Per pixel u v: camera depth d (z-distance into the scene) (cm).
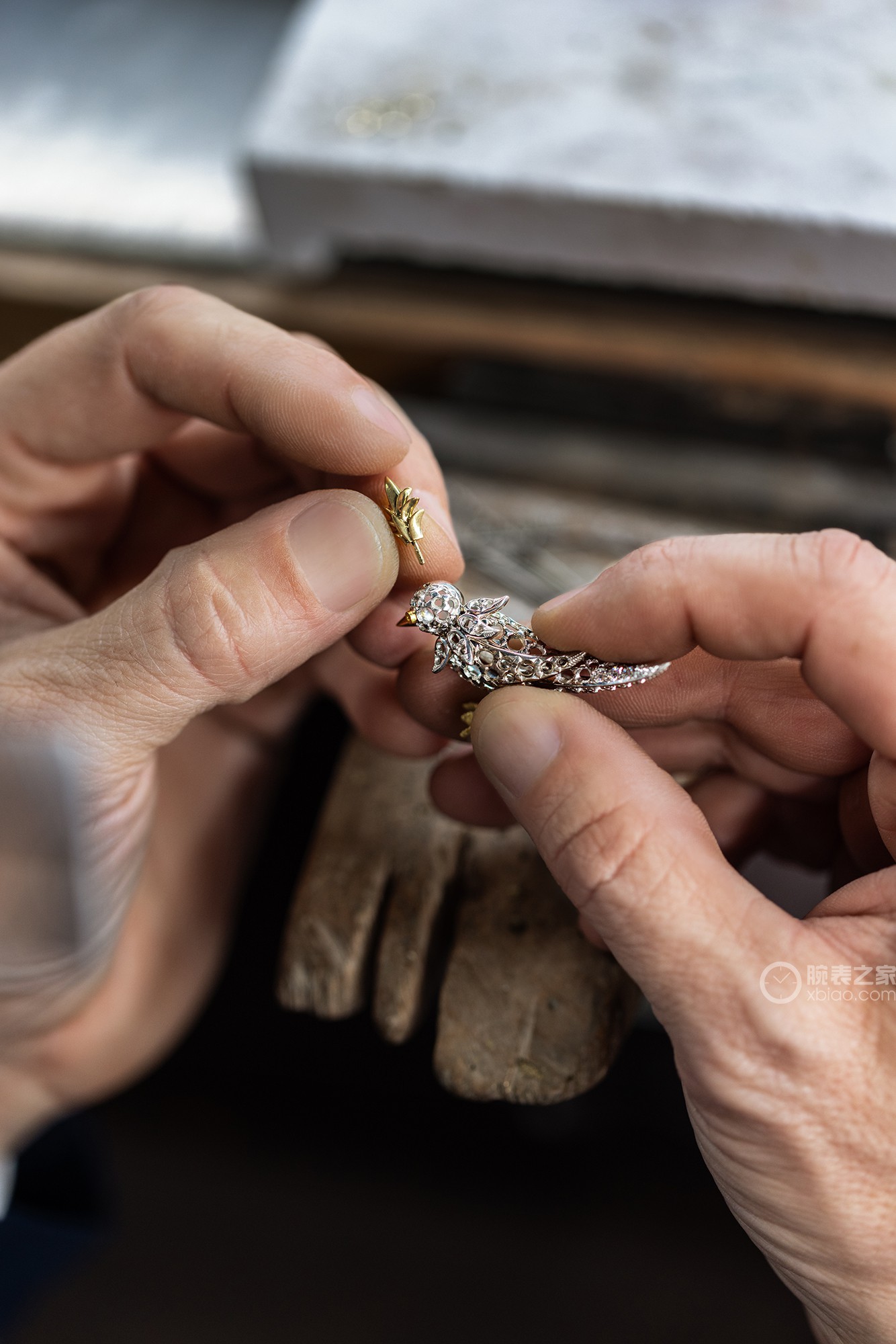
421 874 36
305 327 49
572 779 30
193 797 41
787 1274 31
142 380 34
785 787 35
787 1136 29
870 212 41
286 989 36
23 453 36
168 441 38
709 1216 47
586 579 42
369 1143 49
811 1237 30
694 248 43
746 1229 31
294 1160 49
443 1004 34
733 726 34
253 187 46
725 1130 29
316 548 31
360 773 38
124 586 40
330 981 36
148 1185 49
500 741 30
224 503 39
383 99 46
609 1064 34
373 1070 51
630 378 48
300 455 33
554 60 46
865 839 33
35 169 54
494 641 32
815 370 45
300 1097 50
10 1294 43
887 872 30
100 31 62
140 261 51
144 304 34
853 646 29
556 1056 34
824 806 35
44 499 37
